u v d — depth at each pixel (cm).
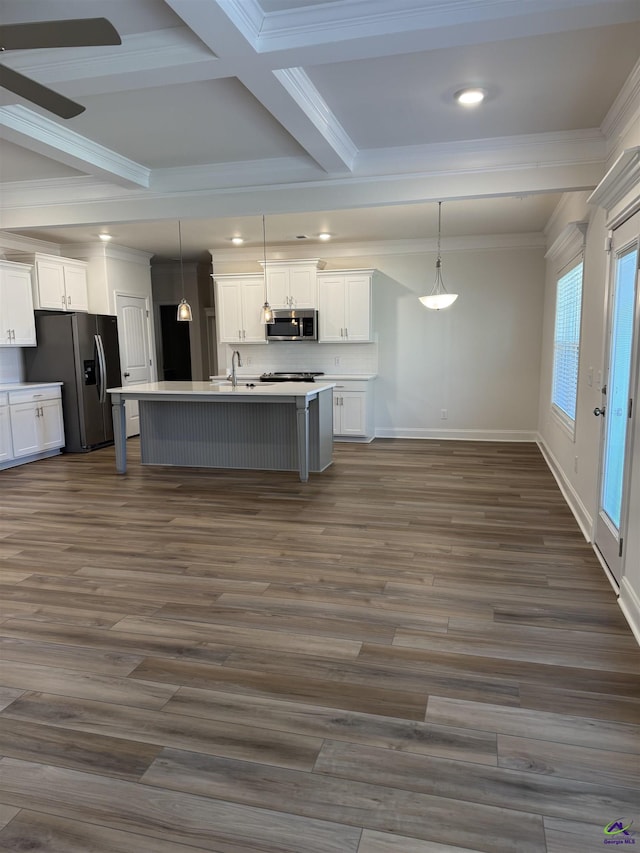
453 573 334
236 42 249
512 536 396
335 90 329
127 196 498
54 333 690
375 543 384
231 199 479
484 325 751
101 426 732
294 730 202
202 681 232
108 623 280
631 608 275
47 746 195
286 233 701
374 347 792
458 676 233
